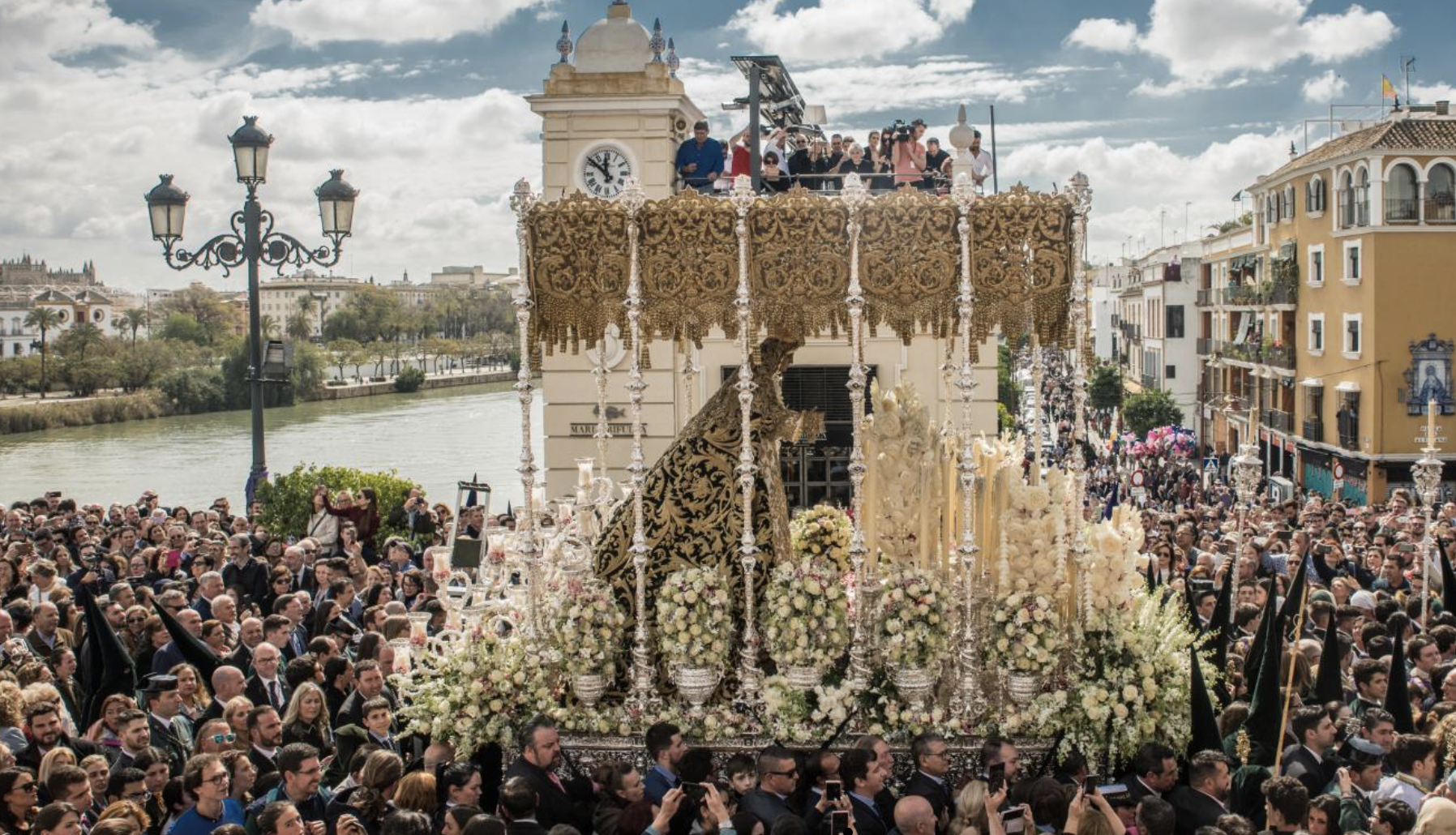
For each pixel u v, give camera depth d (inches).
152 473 1754.4
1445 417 1499.8
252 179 609.6
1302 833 276.8
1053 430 1378.0
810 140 778.2
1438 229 1486.2
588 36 805.2
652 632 365.1
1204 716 327.6
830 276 354.9
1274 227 1851.6
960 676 355.3
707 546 366.0
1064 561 361.4
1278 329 1802.4
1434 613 465.1
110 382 3196.4
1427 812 256.5
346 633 444.1
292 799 292.4
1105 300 3688.5
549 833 274.8
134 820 264.1
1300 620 335.0
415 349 5339.6
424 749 362.0
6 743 309.4
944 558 376.8
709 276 355.3
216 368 3166.8
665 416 803.4
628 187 355.6
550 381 807.7
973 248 351.6
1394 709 339.3
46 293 5073.8
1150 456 1822.1
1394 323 1501.0
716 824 293.3
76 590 523.2
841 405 774.5
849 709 350.9
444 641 390.0
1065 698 344.2
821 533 405.7
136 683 381.1
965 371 347.3
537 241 356.8
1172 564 534.0
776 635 351.3
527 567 361.7
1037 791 289.3
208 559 532.1
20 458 1957.4
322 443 2203.5
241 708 330.0
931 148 706.8
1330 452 1610.5
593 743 351.9
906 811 283.0
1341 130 1815.9
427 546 678.5
